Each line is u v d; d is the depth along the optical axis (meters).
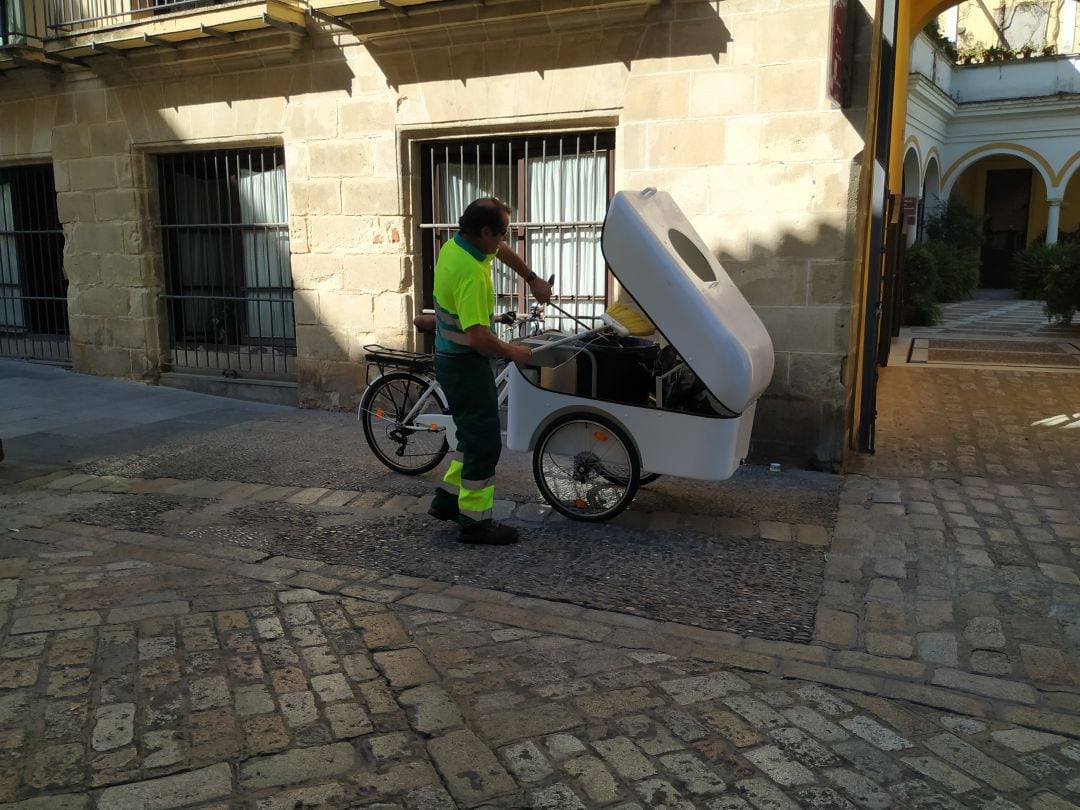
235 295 9.09
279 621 3.88
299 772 2.79
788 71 6.01
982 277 24.19
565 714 3.15
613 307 5.31
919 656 3.63
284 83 7.95
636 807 2.64
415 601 4.11
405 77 7.37
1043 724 3.14
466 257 4.51
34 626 3.80
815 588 4.30
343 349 8.12
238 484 6.00
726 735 3.03
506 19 6.68
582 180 7.18
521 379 5.18
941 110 20.09
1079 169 21.80
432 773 2.79
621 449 5.05
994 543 4.90
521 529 5.12
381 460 6.23
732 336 4.58
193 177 9.16
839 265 6.06
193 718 3.09
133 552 4.75
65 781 2.72
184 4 8.80
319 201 7.98
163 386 9.38
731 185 6.29
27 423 7.79
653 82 6.43
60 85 9.27
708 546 4.84
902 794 2.72
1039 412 7.94
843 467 6.29
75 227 9.55
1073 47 21.95
